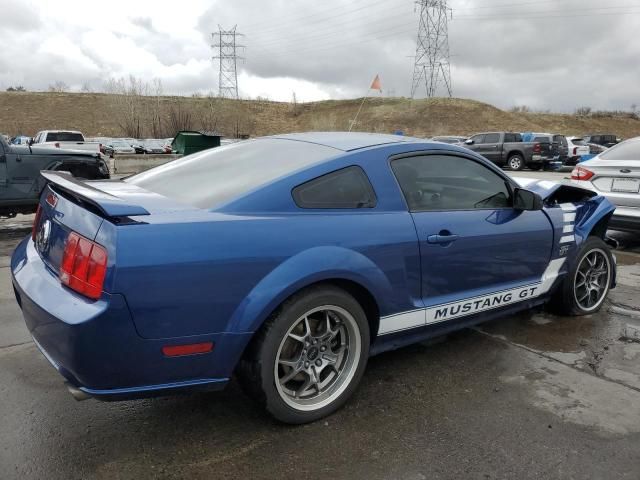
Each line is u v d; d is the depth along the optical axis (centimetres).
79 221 239
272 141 342
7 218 980
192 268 232
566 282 431
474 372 345
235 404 301
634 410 300
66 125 7238
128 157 1669
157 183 312
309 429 277
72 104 7888
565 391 321
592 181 719
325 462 250
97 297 221
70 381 236
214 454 255
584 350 382
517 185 383
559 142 2514
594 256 452
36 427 274
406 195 314
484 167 365
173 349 234
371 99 8181
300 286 258
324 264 265
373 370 346
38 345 255
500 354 373
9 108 7606
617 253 719
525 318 447
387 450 259
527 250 380
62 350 227
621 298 509
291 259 257
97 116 7525
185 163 342
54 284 244
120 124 6225
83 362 222
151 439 266
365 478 239
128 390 233
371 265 285
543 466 249
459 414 293
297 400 279
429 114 7169
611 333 416
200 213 249
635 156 695
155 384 238
